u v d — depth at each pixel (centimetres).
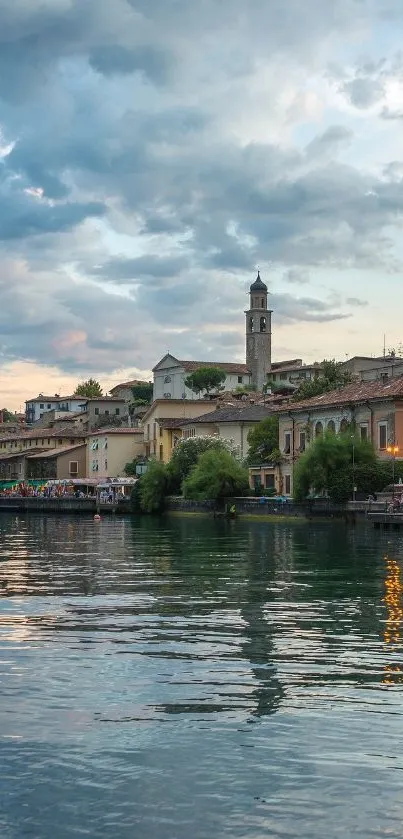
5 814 1341
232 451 12519
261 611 3069
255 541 6594
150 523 10250
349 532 7475
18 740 1633
